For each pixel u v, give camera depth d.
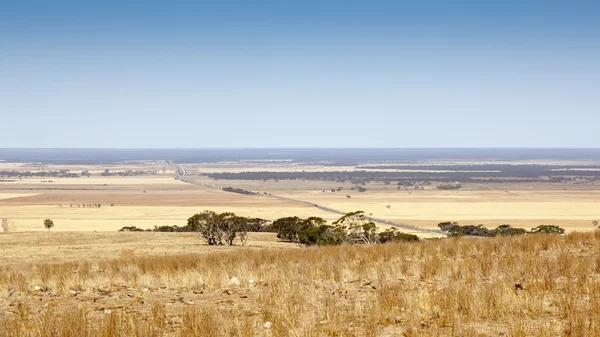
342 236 54.47
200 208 190.12
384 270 16.84
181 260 22.38
